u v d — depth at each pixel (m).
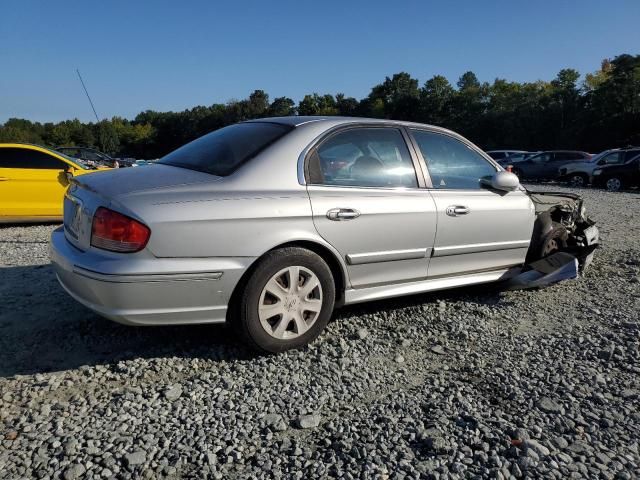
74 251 3.17
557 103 66.19
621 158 20.78
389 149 3.93
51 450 2.38
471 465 2.33
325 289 3.46
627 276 5.47
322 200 3.41
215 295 3.10
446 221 4.02
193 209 2.99
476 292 4.88
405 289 3.96
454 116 81.12
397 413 2.76
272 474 2.25
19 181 8.27
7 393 2.87
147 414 2.70
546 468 2.30
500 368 3.32
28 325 3.78
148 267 2.89
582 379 3.15
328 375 3.17
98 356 3.34
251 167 3.31
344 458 2.36
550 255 5.02
